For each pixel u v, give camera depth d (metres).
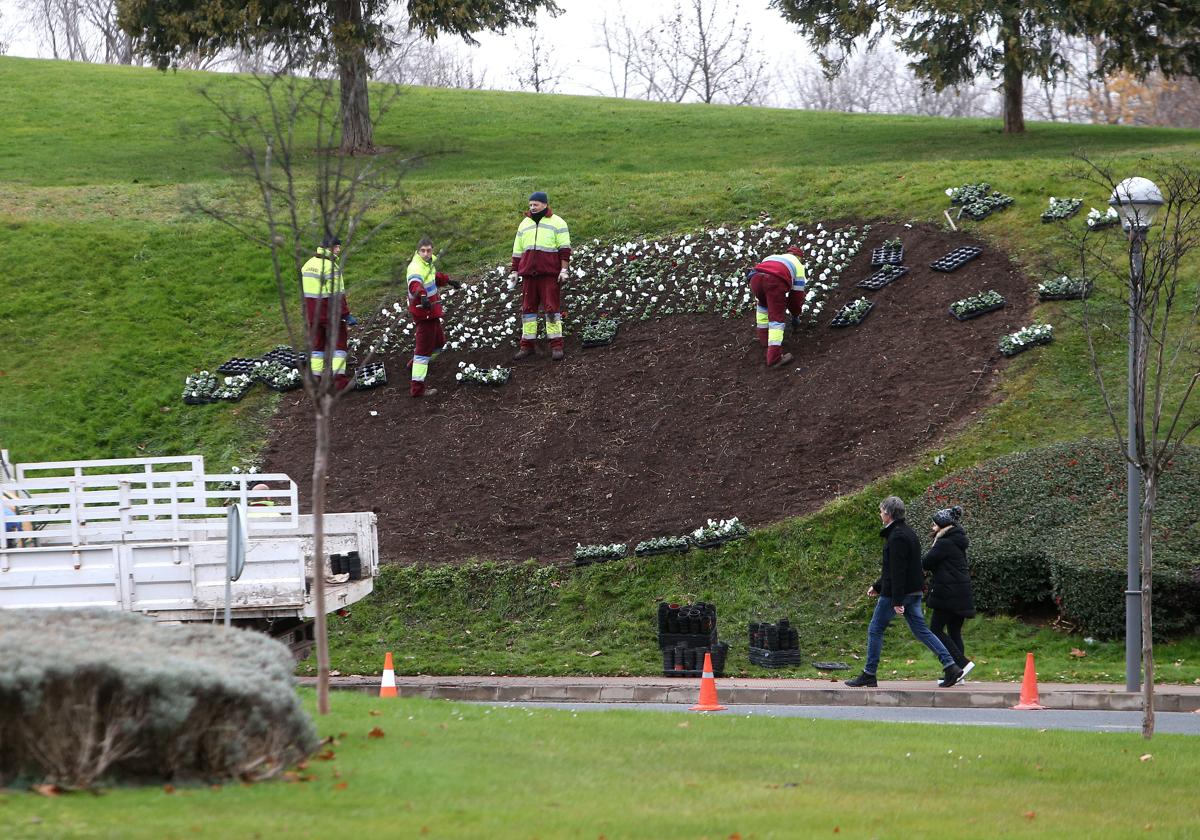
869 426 54.97
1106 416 52.94
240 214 43.78
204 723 19.56
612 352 64.75
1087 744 26.48
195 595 33.75
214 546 33.88
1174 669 39.00
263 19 91.06
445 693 39.69
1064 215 67.19
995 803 20.75
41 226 83.19
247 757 20.02
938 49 95.56
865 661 41.94
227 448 62.38
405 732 25.20
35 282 77.06
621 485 54.56
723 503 52.25
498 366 64.75
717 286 68.75
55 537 35.38
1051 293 60.81
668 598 47.66
